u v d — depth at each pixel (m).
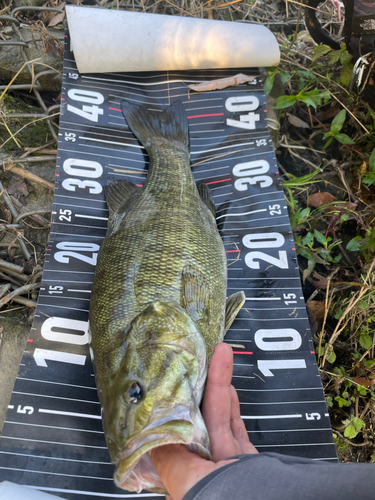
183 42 0.52
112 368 0.35
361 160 0.60
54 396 0.40
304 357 0.44
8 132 0.53
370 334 0.52
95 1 0.62
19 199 0.51
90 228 0.48
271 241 0.49
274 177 0.52
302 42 0.64
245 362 0.44
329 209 0.58
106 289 0.40
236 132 0.54
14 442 0.38
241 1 0.65
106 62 0.52
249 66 0.55
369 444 0.48
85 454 0.39
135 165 0.51
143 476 0.31
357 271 0.55
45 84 0.58
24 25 0.59
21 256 0.49
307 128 0.64
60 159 0.49
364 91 0.56
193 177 0.51
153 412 0.32
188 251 0.42
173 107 0.54
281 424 0.42
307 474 0.22
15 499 0.33
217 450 0.32
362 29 0.52
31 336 0.42
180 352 0.34
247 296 0.47
